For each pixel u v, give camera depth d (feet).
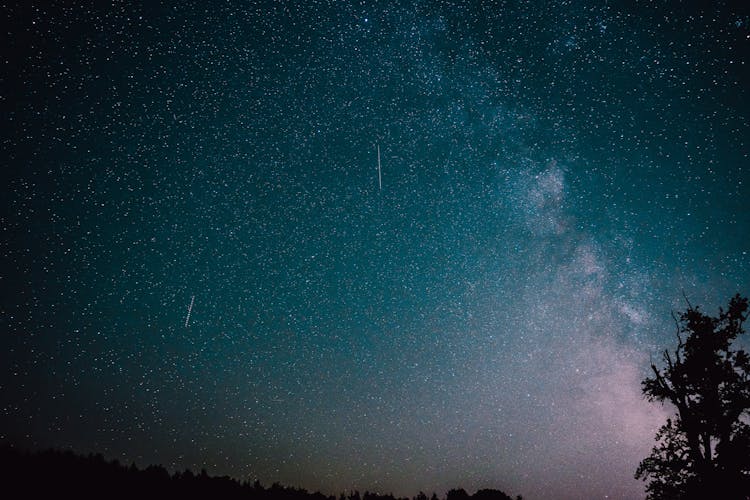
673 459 36.37
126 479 36.35
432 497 57.72
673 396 37.86
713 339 36.88
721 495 33.81
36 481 31.78
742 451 33.94
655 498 36.58
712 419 35.53
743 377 35.76
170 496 37.45
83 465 35.14
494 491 60.49
